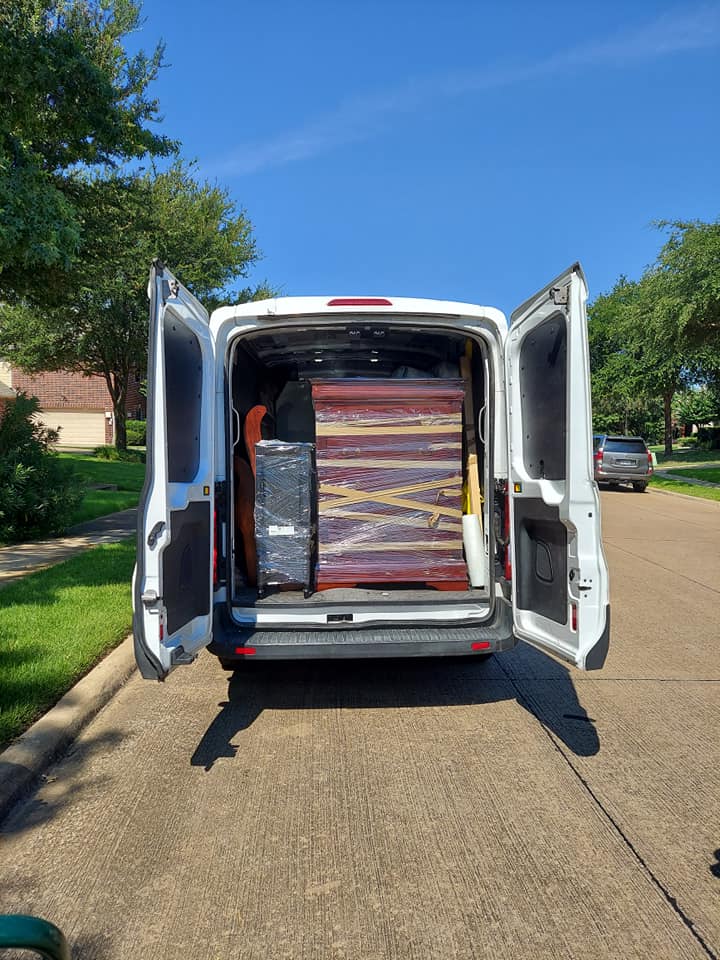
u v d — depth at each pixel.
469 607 4.88
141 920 2.84
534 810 3.67
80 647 5.58
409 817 3.61
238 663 5.84
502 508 4.83
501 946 2.70
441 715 4.93
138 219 16.02
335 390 5.09
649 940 2.73
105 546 10.11
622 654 6.28
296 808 3.69
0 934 1.48
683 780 4.00
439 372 5.90
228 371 4.79
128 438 40.50
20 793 3.79
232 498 4.81
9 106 8.19
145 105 14.62
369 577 5.10
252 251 29.58
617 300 40.78
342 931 2.78
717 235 20.97
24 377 40.22
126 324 29.19
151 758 4.25
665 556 11.12
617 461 22.27
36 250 8.12
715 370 31.42
